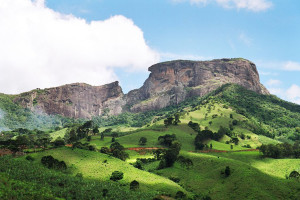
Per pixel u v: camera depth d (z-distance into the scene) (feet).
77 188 329.52
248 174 409.90
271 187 373.61
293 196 351.05
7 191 271.49
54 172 379.76
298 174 423.23
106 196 321.32
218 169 460.96
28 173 347.36
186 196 366.63
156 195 351.25
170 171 493.77
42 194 281.54
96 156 485.15
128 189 367.04
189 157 550.77
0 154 455.22
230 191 382.63
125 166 458.91
